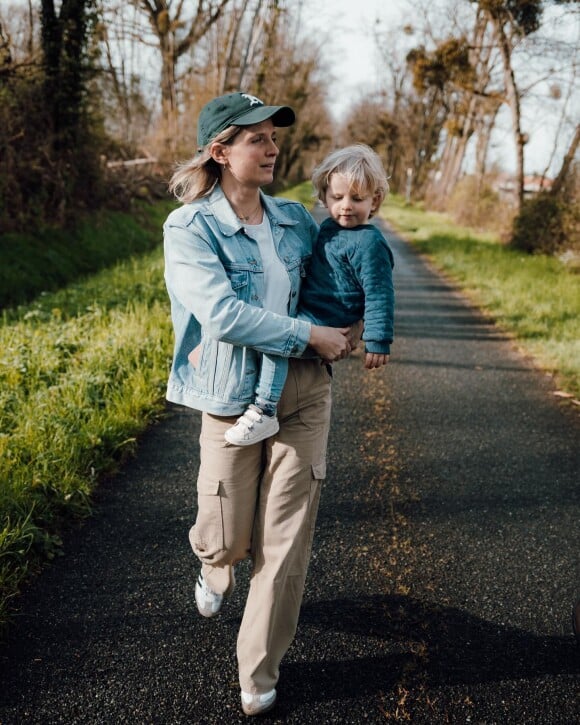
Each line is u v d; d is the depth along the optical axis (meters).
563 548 3.21
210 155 1.99
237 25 22.88
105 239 13.75
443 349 7.16
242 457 2.12
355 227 2.15
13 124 12.16
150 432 4.44
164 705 2.17
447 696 2.25
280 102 35.12
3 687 2.21
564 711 2.21
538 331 7.83
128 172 17.61
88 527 3.23
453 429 4.77
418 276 12.56
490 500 3.68
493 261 14.46
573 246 14.92
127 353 5.51
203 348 2.07
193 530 2.29
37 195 12.35
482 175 25.06
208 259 1.95
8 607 2.61
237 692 2.24
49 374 5.00
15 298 9.52
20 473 3.38
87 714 2.12
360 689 2.27
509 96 18.91
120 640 2.46
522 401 5.48
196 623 2.57
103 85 15.20
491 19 18.73
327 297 2.16
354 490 3.74
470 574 2.97
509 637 2.57
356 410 5.10
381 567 3.00
